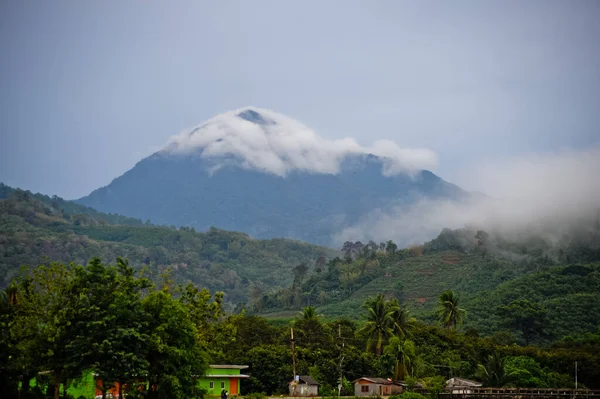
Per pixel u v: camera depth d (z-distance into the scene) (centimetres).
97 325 7462
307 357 13150
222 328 10931
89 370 7619
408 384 12325
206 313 10725
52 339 7219
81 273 7781
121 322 7794
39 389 8231
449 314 17412
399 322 15688
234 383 11250
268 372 12231
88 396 9288
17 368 7050
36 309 7494
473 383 13000
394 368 13425
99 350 7356
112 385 7569
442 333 16388
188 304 10569
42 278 7631
